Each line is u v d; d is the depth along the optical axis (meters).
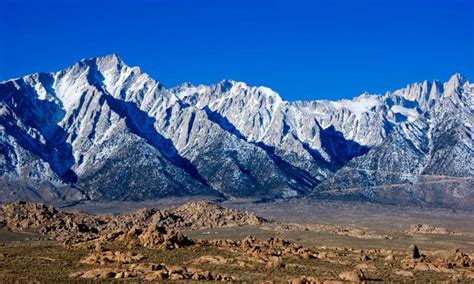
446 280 103.06
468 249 187.88
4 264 104.38
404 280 101.25
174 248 126.06
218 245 134.88
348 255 137.62
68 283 86.75
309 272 105.94
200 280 92.81
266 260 116.75
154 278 93.06
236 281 92.75
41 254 118.19
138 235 136.38
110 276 94.25
